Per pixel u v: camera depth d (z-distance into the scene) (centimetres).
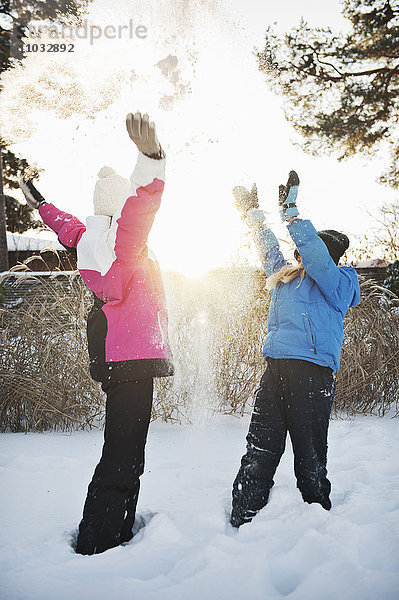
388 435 439
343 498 318
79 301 479
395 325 518
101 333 269
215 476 351
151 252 279
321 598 215
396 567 235
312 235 289
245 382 486
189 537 264
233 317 489
